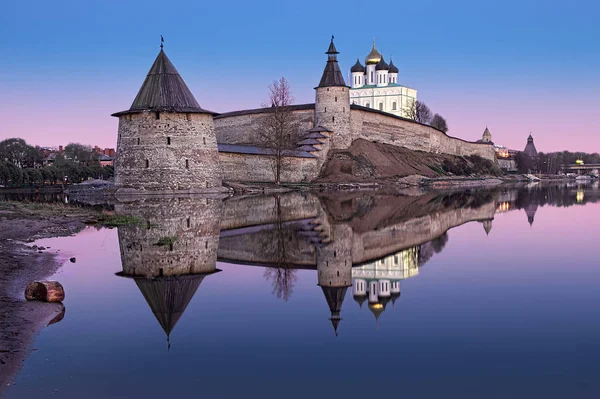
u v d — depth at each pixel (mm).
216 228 24438
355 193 58375
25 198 50875
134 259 16672
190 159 55844
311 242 20562
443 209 36281
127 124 56125
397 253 18188
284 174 75500
